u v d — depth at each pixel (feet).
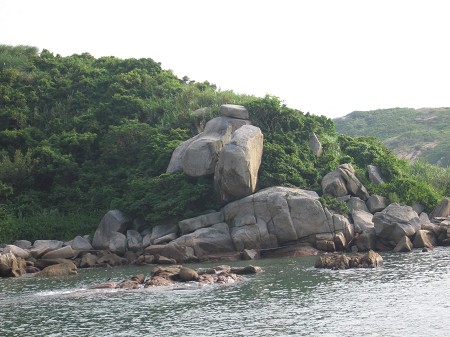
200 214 162.71
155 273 119.44
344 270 119.24
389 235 150.82
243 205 155.63
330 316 80.23
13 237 170.30
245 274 121.39
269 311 84.79
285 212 152.46
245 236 151.53
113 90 227.40
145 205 167.12
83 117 217.56
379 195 171.42
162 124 201.16
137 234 163.84
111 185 189.78
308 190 166.71
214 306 89.97
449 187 200.95
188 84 243.60
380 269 117.60
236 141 161.48
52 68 254.06
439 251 142.51
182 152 177.99
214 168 167.53
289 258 145.89
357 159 191.52
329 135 205.46
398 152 410.93
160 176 170.91
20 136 210.38
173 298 98.02
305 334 72.08
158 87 230.07
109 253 156.04
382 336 69.67
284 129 188.85
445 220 163.63
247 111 185.37
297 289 100.17
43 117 223.71
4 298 104.58
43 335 77.25
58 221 177.58
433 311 80.07
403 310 81.41
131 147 195.93
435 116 467.93
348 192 169.78
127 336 75.10
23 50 274.98
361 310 82.64
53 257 155.12
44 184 198.90
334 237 151.84
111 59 263.08
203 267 135.85
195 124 196.44
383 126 469.98
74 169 196.85
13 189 191.52
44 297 104.22
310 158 183.52
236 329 75.87
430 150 397.39
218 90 225.56
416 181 178.29
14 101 227.20
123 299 99.19
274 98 189.88
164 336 74.18
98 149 205.16
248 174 158.30
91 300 99.50
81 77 241.14
